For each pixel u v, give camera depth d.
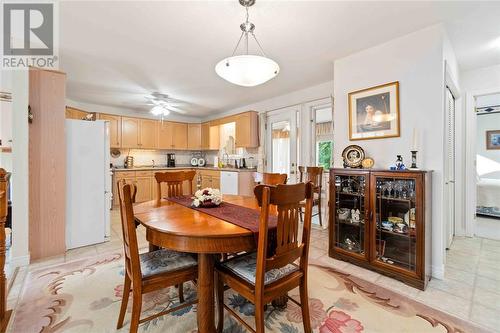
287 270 1.42
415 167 2.11
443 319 1.60
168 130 6.00
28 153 2.41
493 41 2.41
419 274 1.98
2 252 1.52
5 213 1.53
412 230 2.06
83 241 2.89
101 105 5.13
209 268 1.40
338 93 2.82
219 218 1.55
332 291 1.94
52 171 2.60
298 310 1.69
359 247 2.49
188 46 2.51
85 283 2.04
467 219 3.26
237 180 4.73
